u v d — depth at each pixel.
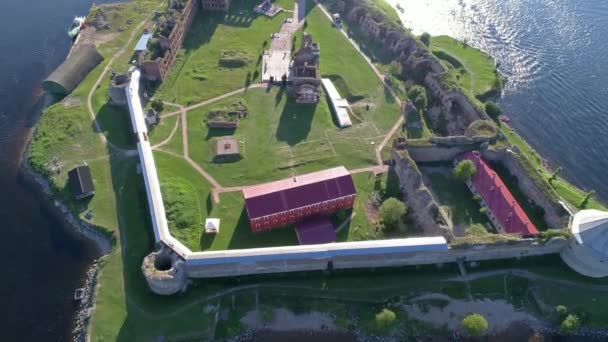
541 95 138.38
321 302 87.00
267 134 115.81
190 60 137.12
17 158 112.19
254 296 86.81
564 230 91.94
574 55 155.12
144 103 122.12
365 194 103.62
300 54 130.25
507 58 153.62
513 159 106.19
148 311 84.12
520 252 92.81
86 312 84.31
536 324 87.62
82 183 101.50
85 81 130.00
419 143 108.19
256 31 150.75
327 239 92.69
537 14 175.25
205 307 85.00
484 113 117.06
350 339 84.44
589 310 88.56
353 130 118.62
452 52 151.50
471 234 97.31
